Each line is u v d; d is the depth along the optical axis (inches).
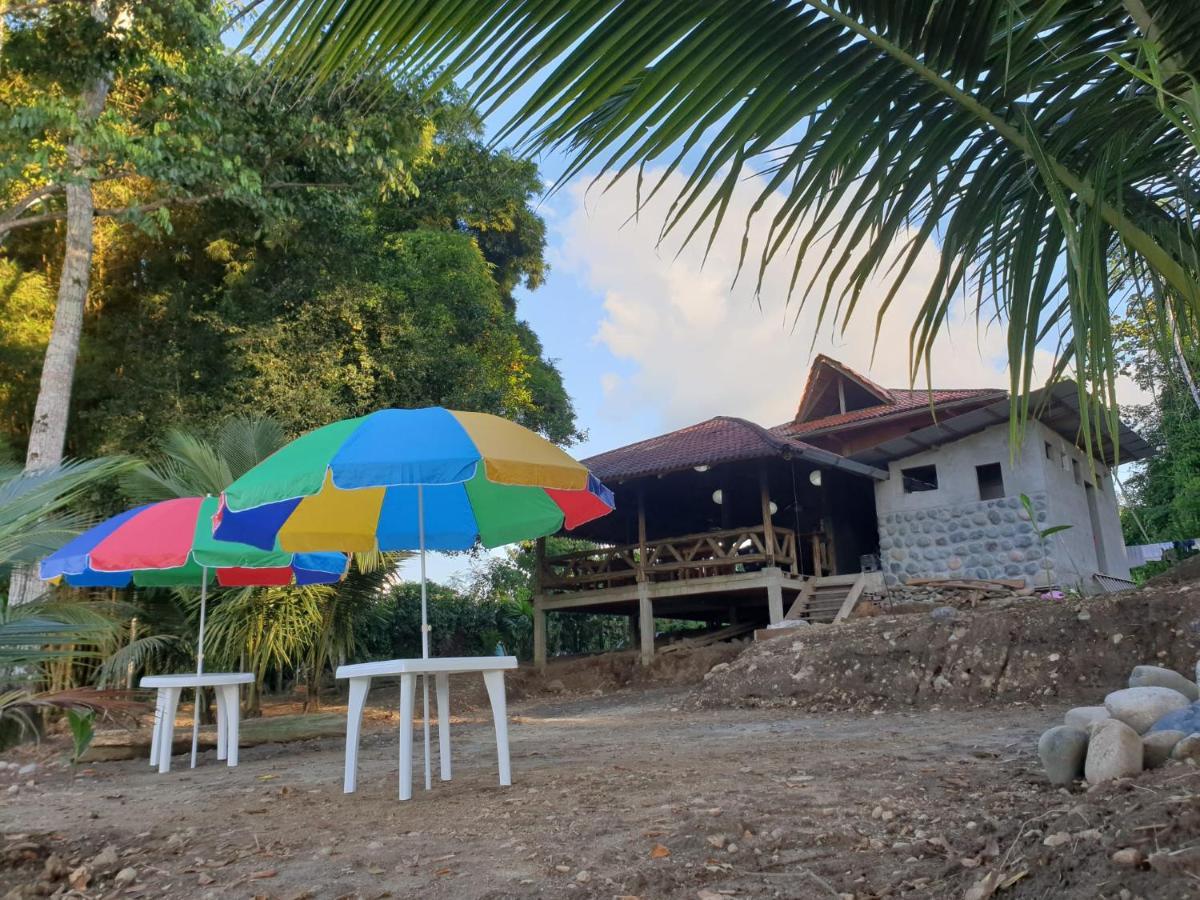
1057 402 506.0
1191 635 329.7
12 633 137.0
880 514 634.2
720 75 73.3
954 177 81.0
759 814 146.2
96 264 645.3
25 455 604.4
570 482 200.7
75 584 319.3
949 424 581.6
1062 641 358.9
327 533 253.8
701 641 684.7
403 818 168.2
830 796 159.5
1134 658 338.3
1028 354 81.0
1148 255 79.7
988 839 118.3
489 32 70.4
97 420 597.0
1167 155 81.0
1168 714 149.9
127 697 146.6
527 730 365.4
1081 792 139.3
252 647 417.7
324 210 581.0
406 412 205.8
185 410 613.6
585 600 678.5
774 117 75.4
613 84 71.2
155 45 499.8
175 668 439.5
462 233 913.5
